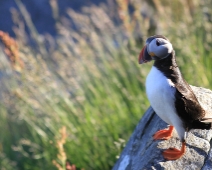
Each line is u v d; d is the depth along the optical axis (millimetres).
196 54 9867
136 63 9891
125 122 8961
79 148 8773
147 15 12172
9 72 9891
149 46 5383
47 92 9430
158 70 5332
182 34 10352
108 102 9336
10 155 9758
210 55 9930
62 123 9086
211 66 9781
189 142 5598
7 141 9930
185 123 5277
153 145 5699
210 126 5422
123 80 10000
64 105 9312
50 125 9070
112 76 9914
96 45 10453
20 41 10133
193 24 10750
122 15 10336
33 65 9406
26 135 9781
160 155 5469
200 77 9219
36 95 9406
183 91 5195
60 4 16672
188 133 5711
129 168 6027
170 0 11367
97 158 8648
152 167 5340
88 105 9312
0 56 10062
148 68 9891
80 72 9969
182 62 9766
